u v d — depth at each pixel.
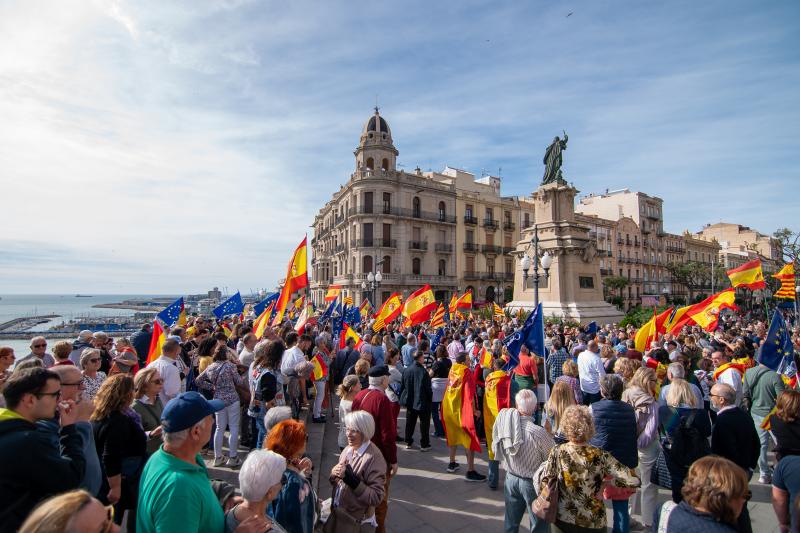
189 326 13.53
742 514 3.69
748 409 7.10
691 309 12.22
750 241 81.56
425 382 7.98
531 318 6.85
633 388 5.23
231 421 6.50
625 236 60.44
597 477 3.64
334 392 11.90
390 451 4.77
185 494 2.49
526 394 4.64
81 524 1.81
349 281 45.22
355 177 46.28
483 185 56.94
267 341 6.48
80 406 3.35
